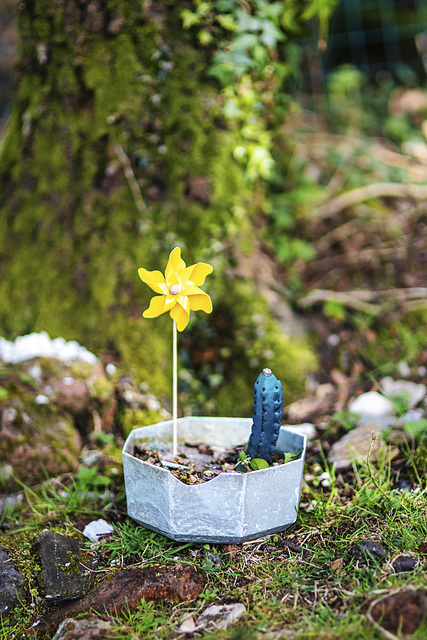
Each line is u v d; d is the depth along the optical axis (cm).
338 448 258
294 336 323
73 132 322
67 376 284
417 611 160
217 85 320
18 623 182
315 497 225
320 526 212
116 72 313
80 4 312
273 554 200
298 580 187
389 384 307
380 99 558
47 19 318
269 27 324
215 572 193
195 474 203
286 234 390
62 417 271
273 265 350
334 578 185
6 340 324
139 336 306
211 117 319
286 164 413
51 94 325
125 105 313
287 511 203
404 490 223
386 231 403
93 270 314
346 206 418
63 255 320
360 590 176
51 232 325
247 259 329
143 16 309
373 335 336
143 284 311
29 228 331
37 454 252
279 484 197
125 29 311
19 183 335
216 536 196
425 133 500
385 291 356
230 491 191
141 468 199
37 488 245
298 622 168
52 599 187
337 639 158
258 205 347
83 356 298
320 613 171
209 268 211
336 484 238
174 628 171
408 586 172
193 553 202
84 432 276
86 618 177
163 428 229
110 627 171
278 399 199
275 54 337
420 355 322
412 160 463
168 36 312
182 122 316
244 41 316
